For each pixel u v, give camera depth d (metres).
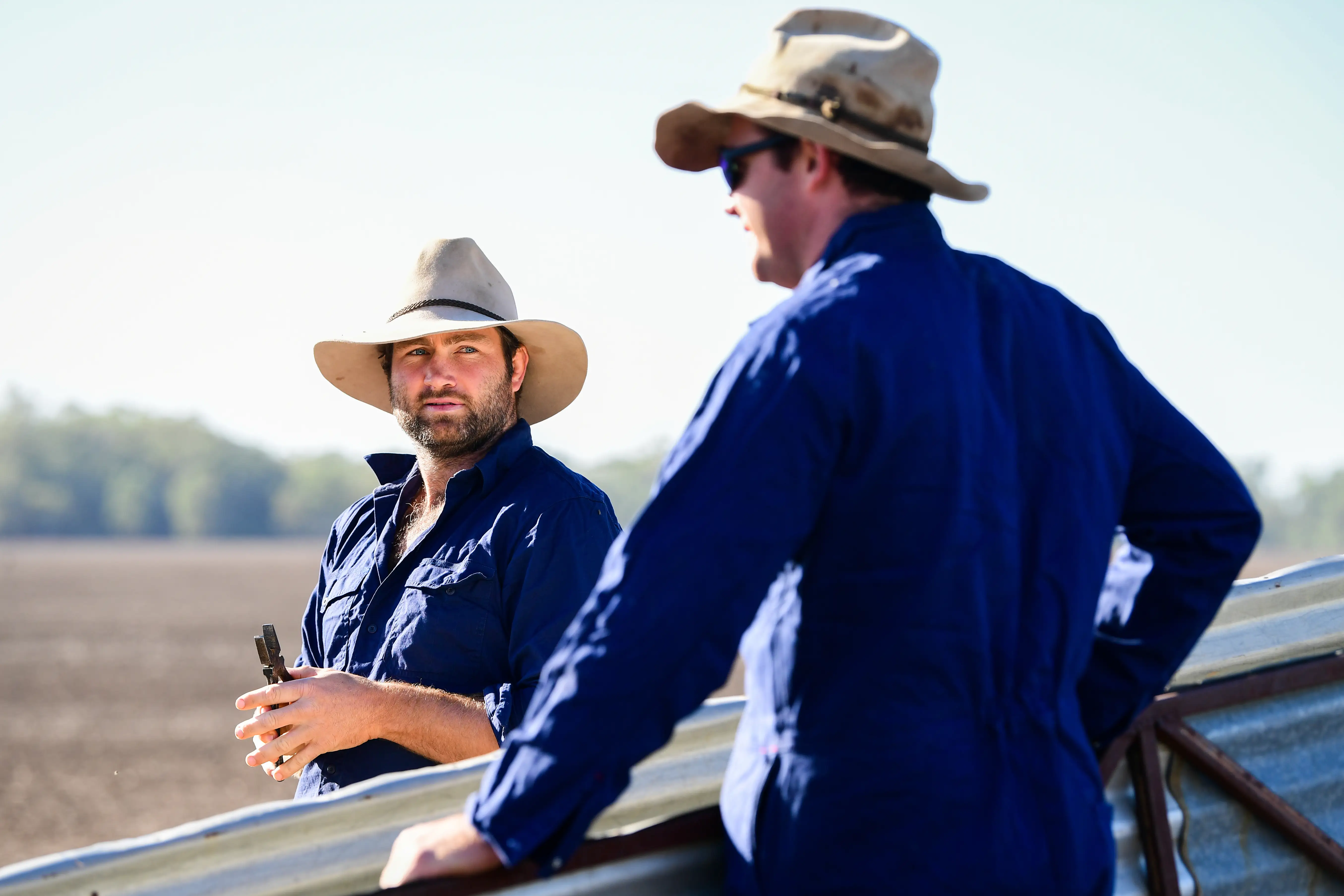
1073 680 3.01
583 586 5.32
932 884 2.77
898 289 2.95
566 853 2.74
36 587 86.56
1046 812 2.85
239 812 3.24
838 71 3.13
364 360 6.43
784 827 2.92
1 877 3.03
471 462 5.75
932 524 2.81
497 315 5.84
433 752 5.08
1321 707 4.04
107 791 21.95
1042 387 3.07
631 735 2.67
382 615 5.59
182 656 44.06
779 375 2.80
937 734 2.81
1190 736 3.76
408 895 2.97
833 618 2.87
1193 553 3.31
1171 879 3.66
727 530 2.69
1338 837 3.97
